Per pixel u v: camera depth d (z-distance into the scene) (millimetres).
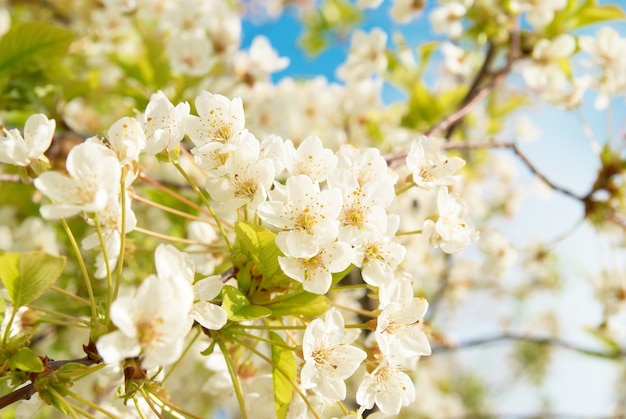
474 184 894
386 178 419
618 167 586
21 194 699
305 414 432
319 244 404
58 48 574
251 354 478
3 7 875
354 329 433
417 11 731
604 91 623
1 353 387
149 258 592
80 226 625
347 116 793
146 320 367
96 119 760
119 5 686
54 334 611
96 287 588
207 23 671
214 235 504
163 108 425
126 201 413
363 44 711
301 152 427
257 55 695
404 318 424
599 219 593
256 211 422
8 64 573
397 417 1021
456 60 746
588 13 654
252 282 419
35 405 414
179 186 587
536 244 776
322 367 413
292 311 415
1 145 404
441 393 1207
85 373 389
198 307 400
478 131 881
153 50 643
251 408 451
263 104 737
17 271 380
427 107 761
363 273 416
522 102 849
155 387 407
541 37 667
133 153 402
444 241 443
